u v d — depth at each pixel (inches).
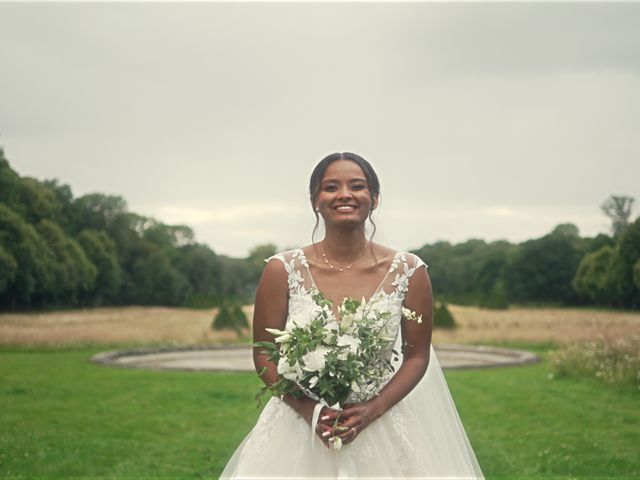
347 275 143.3
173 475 286.7
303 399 136.4
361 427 132.0
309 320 134.2
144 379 588.1
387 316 136.0
